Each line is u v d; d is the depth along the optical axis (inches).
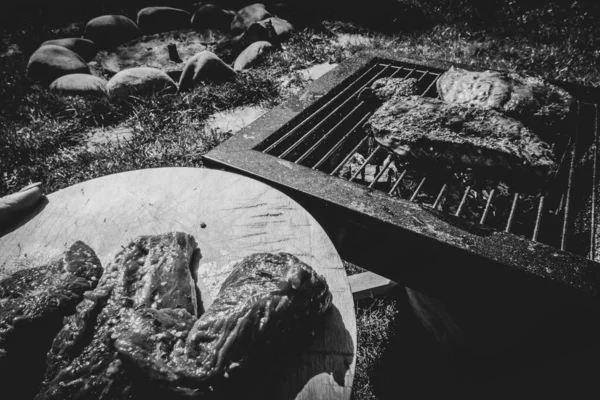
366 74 125.3
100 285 56.6
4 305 55.1
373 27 269.9
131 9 323.3
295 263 54.2
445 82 110.7
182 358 46.0
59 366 49.4
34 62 207.9
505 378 82.3
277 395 47.5
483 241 63.6
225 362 45.1
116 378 46.8
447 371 97.5
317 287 52.5
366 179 123.1
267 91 193.9
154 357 45.9
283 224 68.1
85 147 165.2
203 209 72.6
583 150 95.4
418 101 96.7
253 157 84.0
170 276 57.5
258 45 231.5
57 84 193.0
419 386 96.7
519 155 76.2
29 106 181.3
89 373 47.1
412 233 65.9
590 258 64.4
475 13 270.8
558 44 214.7
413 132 86.4
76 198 76.9
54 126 169.3
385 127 89.9
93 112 180.9
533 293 60.4
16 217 73.4
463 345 89.7
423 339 106.1
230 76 205.5
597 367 61.6
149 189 77.5
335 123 107.3
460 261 64.6
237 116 183.9
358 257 81.2
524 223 96.5
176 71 234.4
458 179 99.8
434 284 73.7
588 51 202.7
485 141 80.5
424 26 265.7
